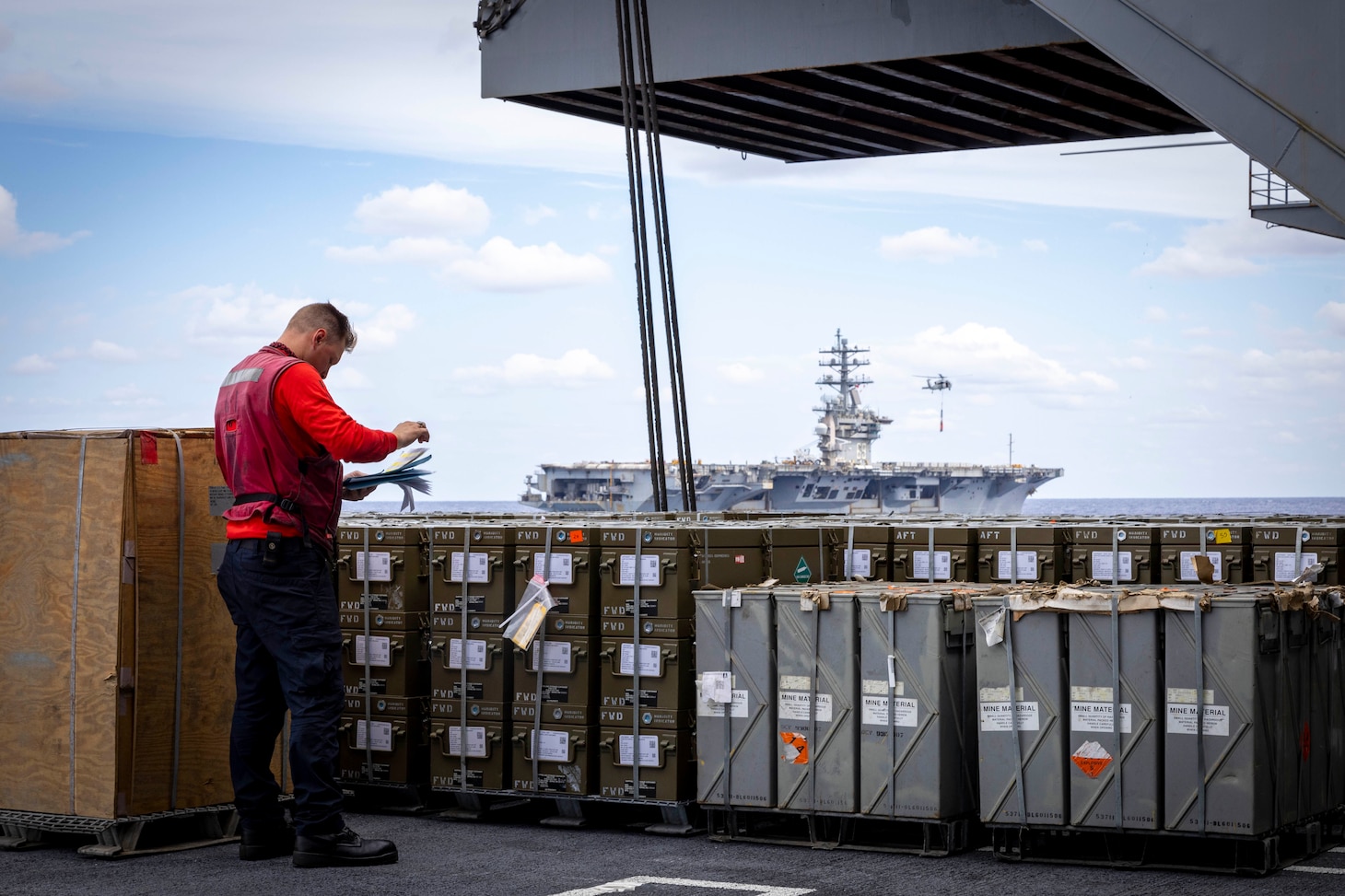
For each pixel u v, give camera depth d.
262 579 6.20
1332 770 7.25
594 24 16.05
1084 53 14.77
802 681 6.91
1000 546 9.62
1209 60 9.59
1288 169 9.30
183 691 6.80
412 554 8.04
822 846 6.85
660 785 7.27
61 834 7.04
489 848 6.87
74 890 5.82
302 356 6.53
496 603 7.69
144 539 6.69
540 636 7.58
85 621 6.66
